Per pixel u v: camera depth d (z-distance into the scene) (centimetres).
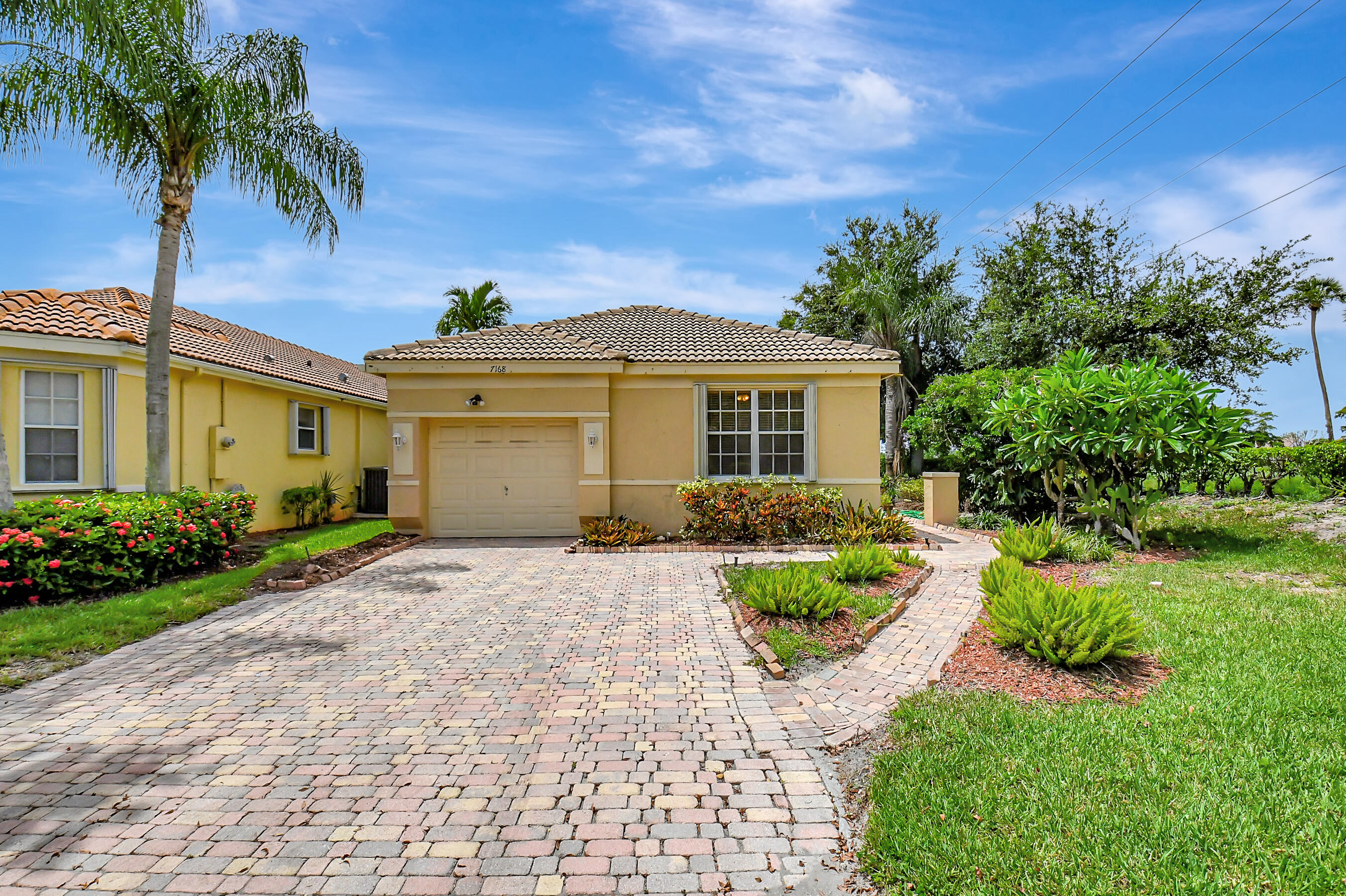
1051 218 2270
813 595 602
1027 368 1388
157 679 510
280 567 905
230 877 279
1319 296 2705
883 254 2194
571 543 1156
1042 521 966
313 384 1538
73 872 282
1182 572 741
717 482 1180
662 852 296
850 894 266
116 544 763
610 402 1190
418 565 955
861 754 384
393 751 393
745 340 1292
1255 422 917
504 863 289
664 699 471
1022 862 263
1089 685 444
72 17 830
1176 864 258
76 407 1029
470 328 2903
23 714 445
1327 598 611
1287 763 325
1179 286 1870
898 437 2123
